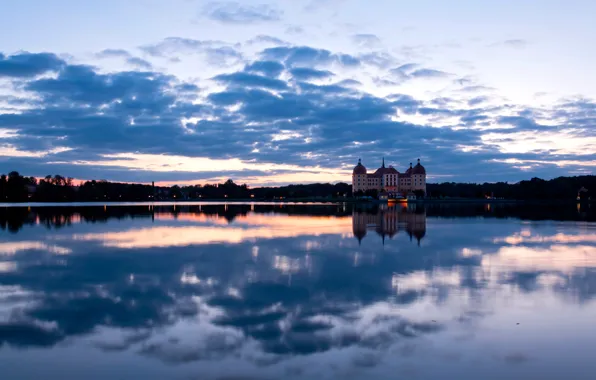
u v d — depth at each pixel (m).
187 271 21.53
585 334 12.52
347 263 23.45
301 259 24.84
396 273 20.66
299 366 10.64
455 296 16.44
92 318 14.17
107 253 27.41
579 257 25.00
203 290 17.69
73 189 193.00
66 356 11.28
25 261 24.48
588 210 87.88
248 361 10.94
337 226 47.03
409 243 31.55
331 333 12.73
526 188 183.12
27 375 10.26
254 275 20.45
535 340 12.12
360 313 14.50
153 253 27.33
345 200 189.25
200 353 11.41
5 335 12.71
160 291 17.55
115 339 12.38
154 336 12.60
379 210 88.81
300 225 48.66
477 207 106.06
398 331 12.85
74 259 25.16
